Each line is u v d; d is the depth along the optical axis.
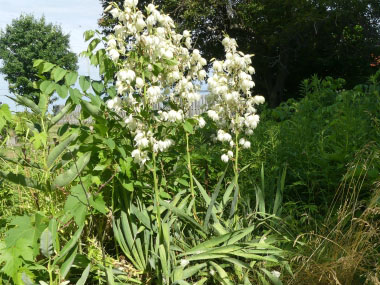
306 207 3.68
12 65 36.53
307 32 19.94
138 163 3.14
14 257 2.36
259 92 22.86
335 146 4.21
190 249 2.95
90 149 2.98
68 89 2.79
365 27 19.47
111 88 3.07
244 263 2.82
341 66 20.69
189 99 3.08
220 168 4.29
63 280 2.82
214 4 19.77
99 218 3.36
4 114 2.54
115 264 3.15
